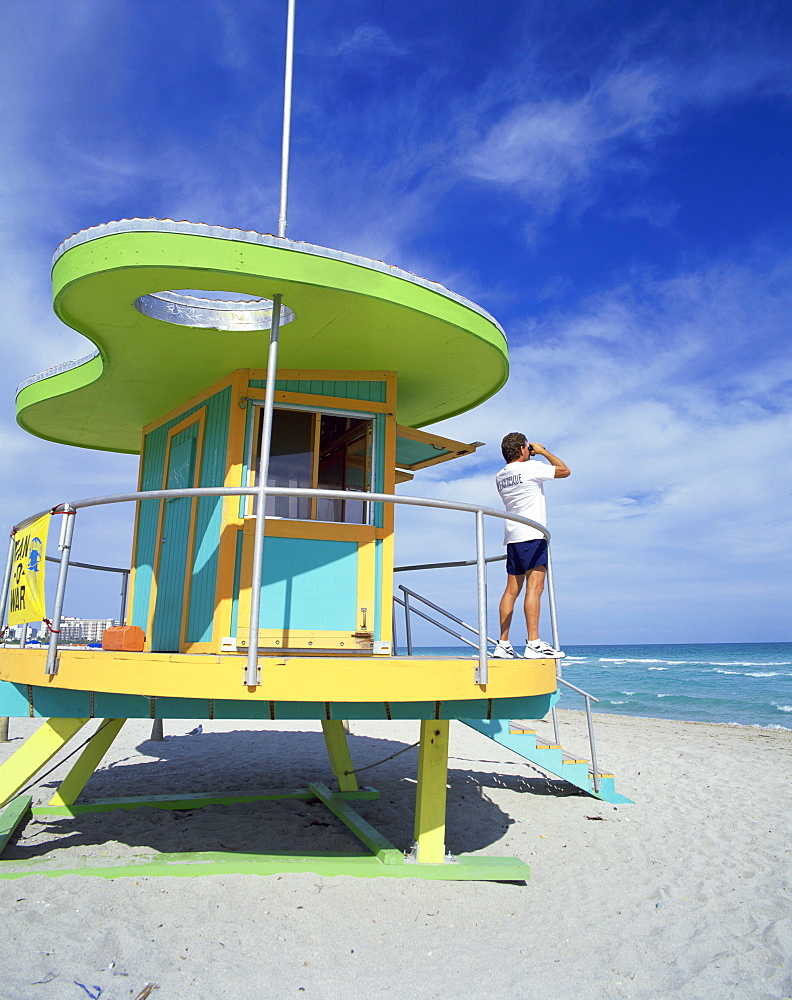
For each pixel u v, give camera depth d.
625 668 49.28
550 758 7.46
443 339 5.16
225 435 5.69
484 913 4.35
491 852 5.74
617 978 3.62
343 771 7.22
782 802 7.88
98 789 7.56
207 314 5.05
